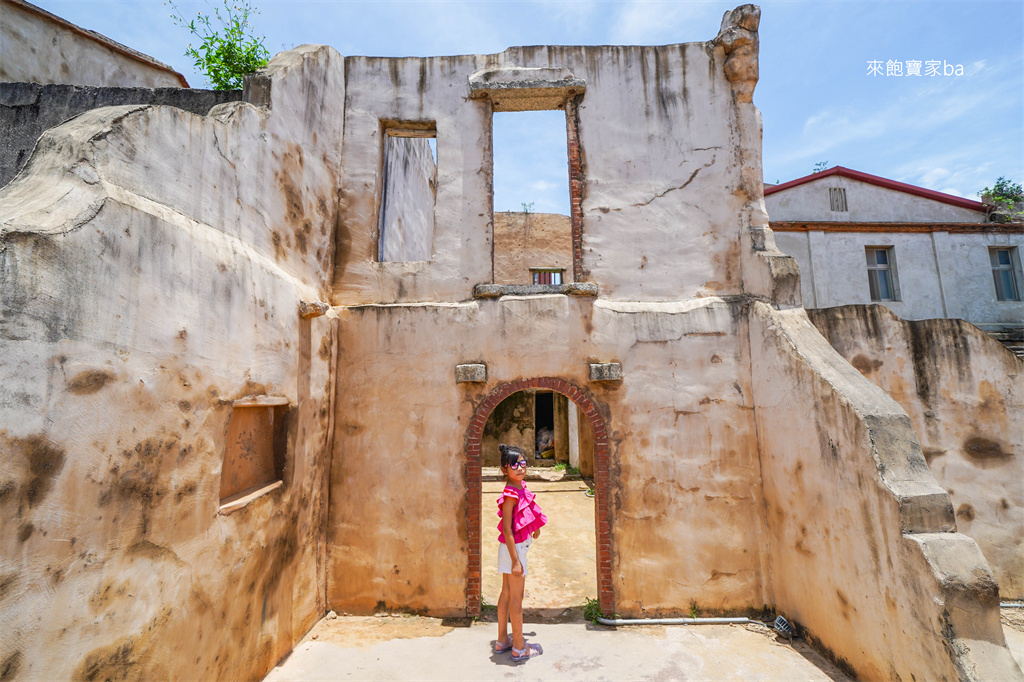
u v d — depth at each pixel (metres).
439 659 4.34
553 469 13.66
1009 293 9.88
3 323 1.97
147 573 2.66
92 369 2.35
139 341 2.67
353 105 6.09
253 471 4.06
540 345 5.51
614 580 5.17
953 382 5.68
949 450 5.61
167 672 2.79
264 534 3.97
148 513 2.68
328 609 5.23
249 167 4.13
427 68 6.11
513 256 15.20
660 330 5.54
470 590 5.17
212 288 3.36
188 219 3.27
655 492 5.30
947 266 9.67
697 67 6.03
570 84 5.91
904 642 3.42
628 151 5.93
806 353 4.71
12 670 1.92
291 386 4.51
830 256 9.63
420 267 5.80
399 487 5.35
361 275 5.82
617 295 5.72
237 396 3.62
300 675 4.05
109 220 2.51
